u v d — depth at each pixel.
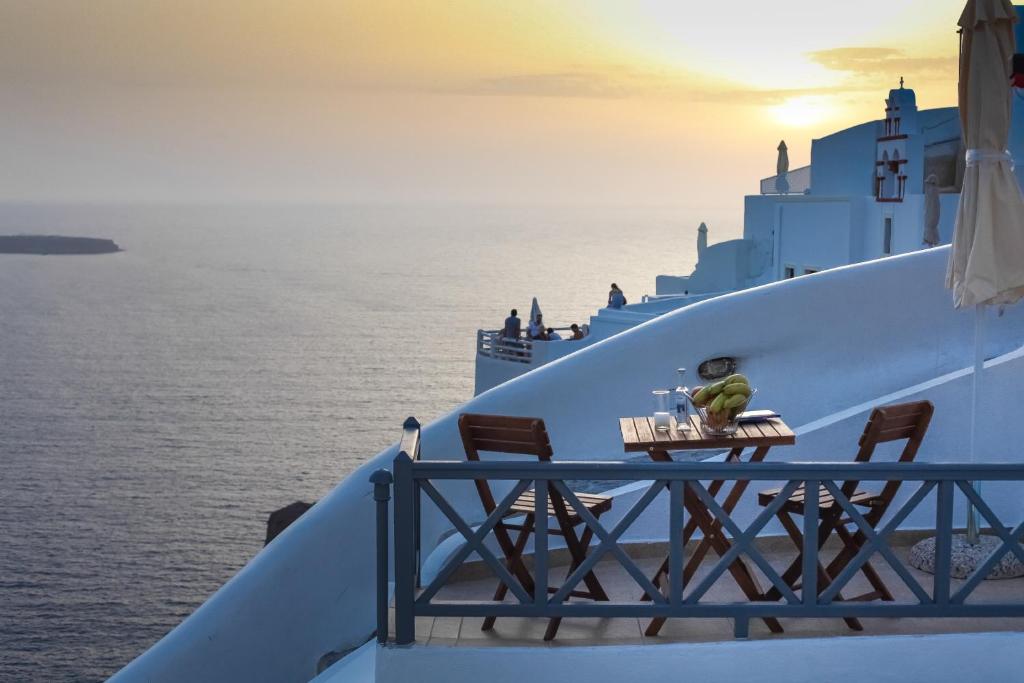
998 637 5.82
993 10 6.90
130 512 80.75
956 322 10.33
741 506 8.68
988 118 7.00
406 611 5.75
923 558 7.24
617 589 7.23
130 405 128.50
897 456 8.73
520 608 5.73
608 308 27.23
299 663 9.07
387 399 130.50
